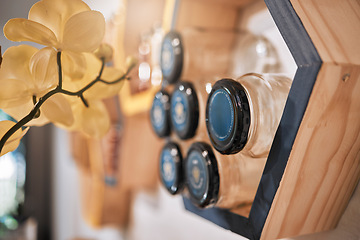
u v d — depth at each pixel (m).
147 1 0.49
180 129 0.33
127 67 0.33
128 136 0.56
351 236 0.27
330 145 0.24
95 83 0.31
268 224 0.24
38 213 1.66
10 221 1.49
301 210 0.25
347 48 0.22
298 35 0.22
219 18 0.41
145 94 0.50
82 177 0.89
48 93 0.25
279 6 0.23
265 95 0.25
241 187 0.28
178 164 0.34
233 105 0.24
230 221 0.28
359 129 0.25
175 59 0.37
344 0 0.24
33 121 0.29
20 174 1.57
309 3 0.23
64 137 1.33
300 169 0.24
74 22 0.26
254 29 0.39
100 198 0.74
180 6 0.39
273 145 0.24
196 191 0.31
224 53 0.39
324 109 0.22
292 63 0.33
